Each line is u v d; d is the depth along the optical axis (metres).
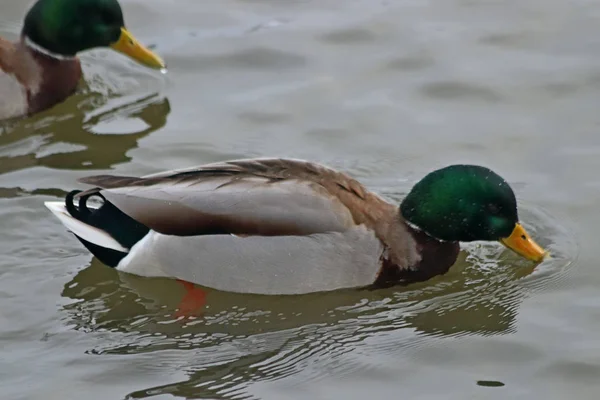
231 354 11.74
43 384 11.18
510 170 14.91
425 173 14.95
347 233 12.20
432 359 11.69
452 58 17.50
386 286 12.66
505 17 18.48
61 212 12.66
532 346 11.85
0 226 13.61
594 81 16.78
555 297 12.66
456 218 12.66
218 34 18.23
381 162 15.19
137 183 12.32
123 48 17.11
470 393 11.13
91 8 16.62
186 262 12.36
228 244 12.17
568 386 11.23
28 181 14.62
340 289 12.52
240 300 12.55
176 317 12.34
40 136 15.87
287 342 11.95
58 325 12.12
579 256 13.27
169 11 18.86
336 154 15.35
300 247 12.09
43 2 16.47
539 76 16.97
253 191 12.14
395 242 12.57
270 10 18.92
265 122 16.06
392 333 12.11
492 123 15.98
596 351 11.71
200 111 16.41
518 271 13.16
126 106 16.62
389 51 17.72
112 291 12.72
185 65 17.56
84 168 14.99
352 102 16.52
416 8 18.86
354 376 11.42
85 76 17.44
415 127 15.94
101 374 11.34
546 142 15.50
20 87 16.34
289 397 11.05
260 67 17.47
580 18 18.31
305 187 12.22
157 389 11.13
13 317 12.22
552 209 14.09
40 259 13.17
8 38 18.25
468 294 12.75
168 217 12.17
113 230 12.63
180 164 15.10
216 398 11.00
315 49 17.83
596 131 15.67
